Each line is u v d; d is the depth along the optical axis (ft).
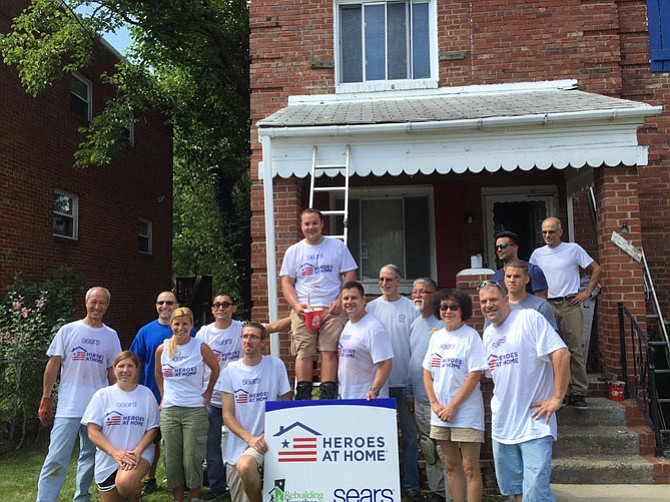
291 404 13.64
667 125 25.53
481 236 27.68
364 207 28.40
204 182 53.98
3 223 33.40
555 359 12.34
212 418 17.47
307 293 15.58
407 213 28.19
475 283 17.92
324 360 14.96
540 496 12.00
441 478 15.93
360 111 23.13
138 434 14.65
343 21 27.37
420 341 15.84
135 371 15.01
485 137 20.44
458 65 26.13
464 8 26.27
